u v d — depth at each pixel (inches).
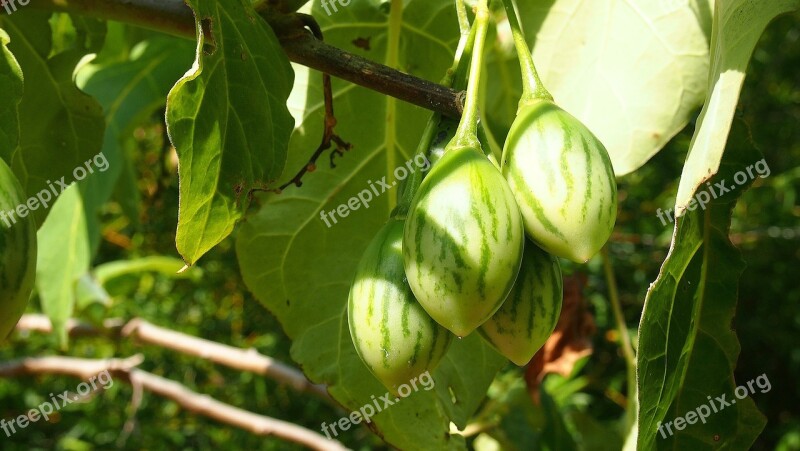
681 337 12.4
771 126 55.2
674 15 16.2
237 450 49.3
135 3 13.7
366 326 10.6
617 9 16.7
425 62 17.6
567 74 17.1
